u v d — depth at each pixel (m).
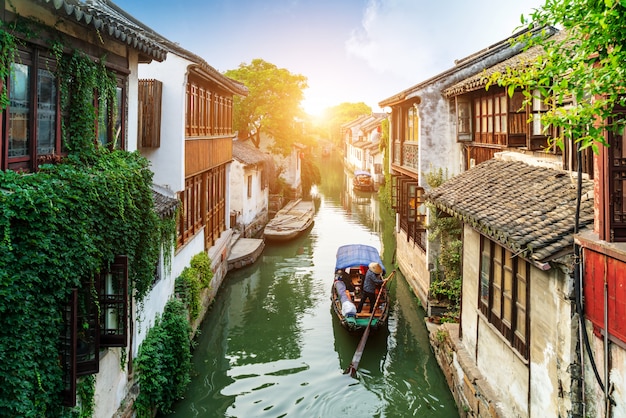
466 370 8.87
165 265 10.41
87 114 6.96
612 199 4.94
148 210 7.66
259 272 19.94
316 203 39.28
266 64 33.56
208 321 14.18
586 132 4.45
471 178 9.91
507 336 7.35
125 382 7.87
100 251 6.25
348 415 9.73
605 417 5.07
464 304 9.77
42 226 5.05
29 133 5.94
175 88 12.88
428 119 14.69
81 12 5.98
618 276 4.79
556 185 7.43
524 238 5.95
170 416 9.48
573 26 4.26
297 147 37.41
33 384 5.07
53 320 5.32
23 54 5.79
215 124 17.64
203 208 16.42
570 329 5.52
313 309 15.90
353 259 15.53
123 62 8.52
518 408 6.95
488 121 12.73
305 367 11.88
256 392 10.62
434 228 14.09
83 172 6.11
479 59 14.50
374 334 13.05
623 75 3.94
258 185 28.02
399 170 18.41
